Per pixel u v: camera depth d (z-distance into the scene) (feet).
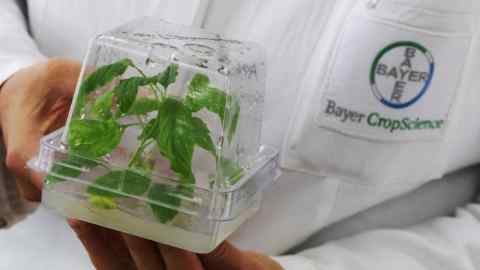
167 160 1.33
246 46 1.60
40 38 2.18
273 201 1.90
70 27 2.11
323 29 1.80
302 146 1.83
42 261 2.07
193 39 1.54
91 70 1.42
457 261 1.75
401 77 1.73
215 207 1.31
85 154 1.36
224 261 1.54
